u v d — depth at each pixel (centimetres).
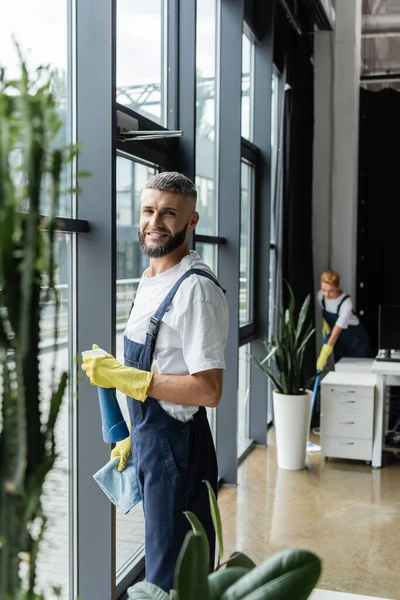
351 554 360
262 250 568
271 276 641
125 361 217
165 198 209
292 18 590
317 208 698
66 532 271
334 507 431
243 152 518
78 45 256
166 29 366
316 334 685
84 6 255
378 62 755
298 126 617
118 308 317
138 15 326
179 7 366
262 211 568
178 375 206
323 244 697
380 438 517
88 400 264
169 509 206
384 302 720
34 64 231
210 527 212
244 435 579
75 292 264
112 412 223
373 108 714
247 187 561
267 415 624
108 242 259
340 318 616
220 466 473
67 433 267
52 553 259
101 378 207
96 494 267
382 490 466
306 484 477
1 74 73
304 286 636
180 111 371
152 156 338
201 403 201
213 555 214
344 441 523
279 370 515
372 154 716
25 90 72
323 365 614
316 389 616
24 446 69
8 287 69
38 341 72
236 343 468
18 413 69
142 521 350
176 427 206
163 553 207
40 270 71
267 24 550
